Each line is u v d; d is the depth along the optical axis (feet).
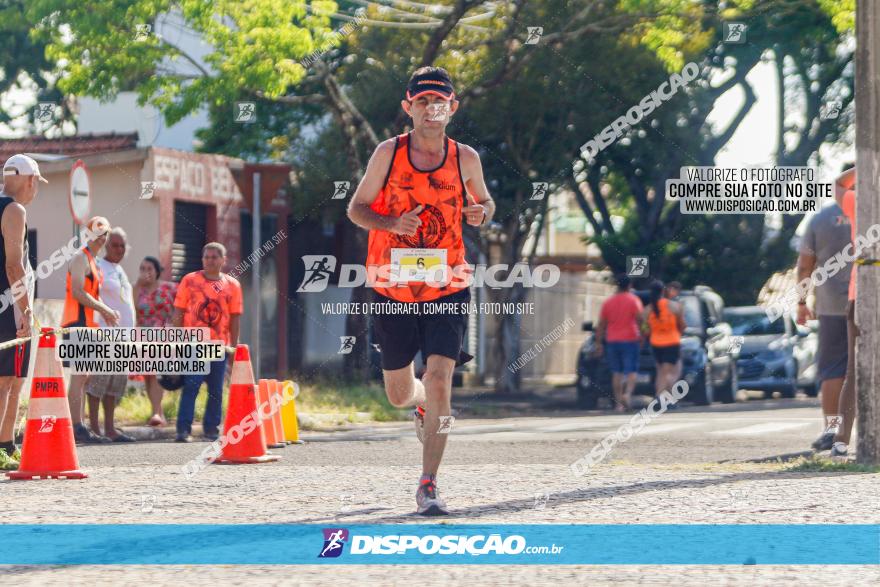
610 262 162.61
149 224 120.98
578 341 187.62
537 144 139.85
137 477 46.19
